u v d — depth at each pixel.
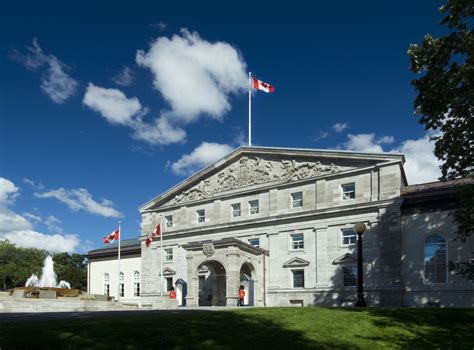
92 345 13.29
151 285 62.69
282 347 14.82
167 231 62.53
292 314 21.14
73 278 114.62
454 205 42.22
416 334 18.95
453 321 21.67
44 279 73.81
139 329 15.14
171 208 63.22
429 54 27.48
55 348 12.84
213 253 46.97
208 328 16.33
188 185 62.09
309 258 49.00
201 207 59.78
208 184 59.75
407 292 42.81
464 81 25.75
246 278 51.09
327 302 46.72
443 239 42.34
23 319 18.47
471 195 27.33
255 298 49.00
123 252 70.56
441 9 27.25
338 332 18.00
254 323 17.91
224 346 14.24
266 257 51.53
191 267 48.28
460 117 27.08
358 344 16.58
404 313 23.16
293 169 52.19
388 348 16.58
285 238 51.16
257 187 54.41
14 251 113.56
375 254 44.75
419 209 44.03
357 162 47.91
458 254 41.28
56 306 33.28
